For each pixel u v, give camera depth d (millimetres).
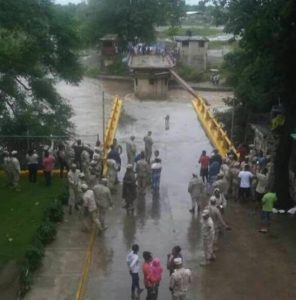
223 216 24328
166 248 21266
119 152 30703
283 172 25016
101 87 68000
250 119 35625
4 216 23734
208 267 19750
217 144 36031
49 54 34188
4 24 30219
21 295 17531
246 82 32156
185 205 25906
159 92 60875
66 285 18375
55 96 35938
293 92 24453
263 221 22812
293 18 22438
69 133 34719
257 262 20156
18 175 27078
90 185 25406
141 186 27172
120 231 22875
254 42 23359
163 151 35844
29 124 32844
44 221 22609
